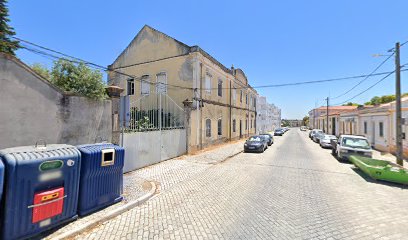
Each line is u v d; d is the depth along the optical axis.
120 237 4.02
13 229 3.53
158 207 5.50
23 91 5.55
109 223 4.58
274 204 5.71
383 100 39.59
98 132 7.44
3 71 5.19
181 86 15.05
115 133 8.10
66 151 4.34
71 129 6.62
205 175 8.81
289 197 6.28
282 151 17.08
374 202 5.93
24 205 3.63
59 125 6.33
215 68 18.12
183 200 5.99
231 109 22.16
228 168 10.22
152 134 10.47
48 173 3.93
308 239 3.99
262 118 46.19
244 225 4.52
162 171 9.27
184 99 14.91
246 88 28.23
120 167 5.53
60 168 4.12
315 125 68.44
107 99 7.80
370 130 19.48
